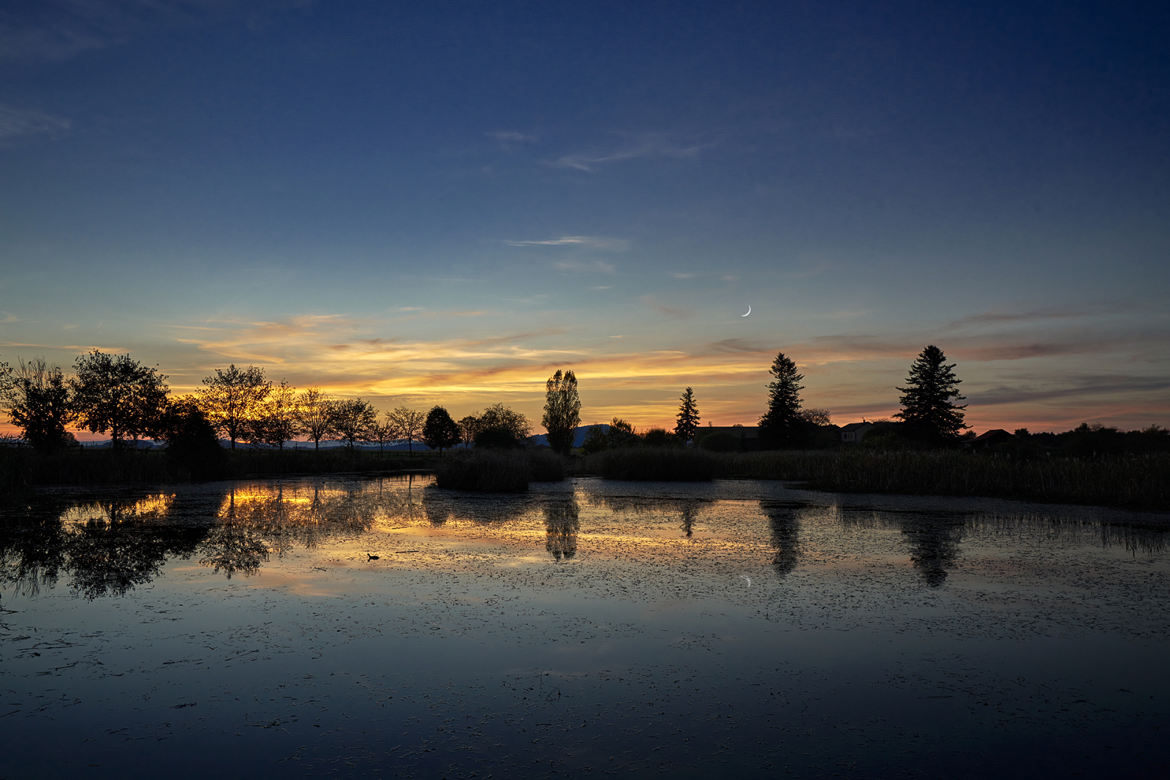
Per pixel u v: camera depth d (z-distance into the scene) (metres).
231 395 47.56
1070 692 5.52
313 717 5.04
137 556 11.09
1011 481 23.39
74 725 4.91
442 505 19.62
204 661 6.18
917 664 6.15
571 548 12.00
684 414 87.25
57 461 28.30
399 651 6.46
